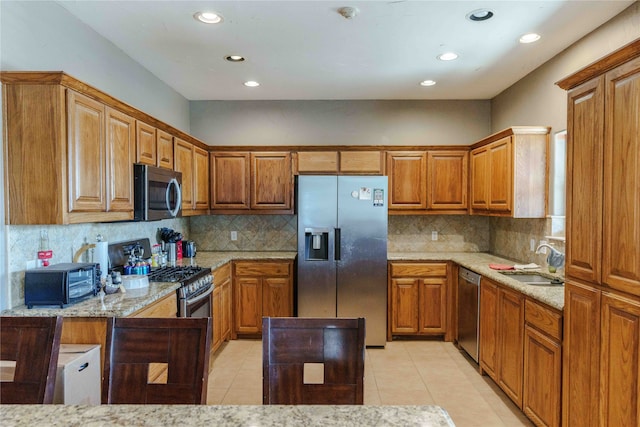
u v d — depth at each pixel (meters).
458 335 3.91
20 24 2.10
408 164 4.25
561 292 2.38
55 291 2.03
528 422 2.53
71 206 2.06
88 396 1.86
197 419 0.93
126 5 2.38
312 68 3.50
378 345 3.94
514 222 3.91
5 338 1.27
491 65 3.43
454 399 2.84
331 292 3.95
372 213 3.93
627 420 1.61
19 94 1.99
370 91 4.22
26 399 1.23
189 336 1.26
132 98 3.26
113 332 1.26
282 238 4.64
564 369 2.06
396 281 4.04
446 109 4.54
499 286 2.91
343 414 0.96
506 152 3.45
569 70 3.01
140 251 3.24
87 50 2.65
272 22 2.61
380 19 2.57
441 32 2.76
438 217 4.59
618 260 1.66
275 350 1.28
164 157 3.20
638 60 1.54
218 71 3.58
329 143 4.57
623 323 1.63
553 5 2.37
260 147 4.27
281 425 0.90
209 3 2.36
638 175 1.55
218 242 4.64
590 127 1.84
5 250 2.02
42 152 2.00
